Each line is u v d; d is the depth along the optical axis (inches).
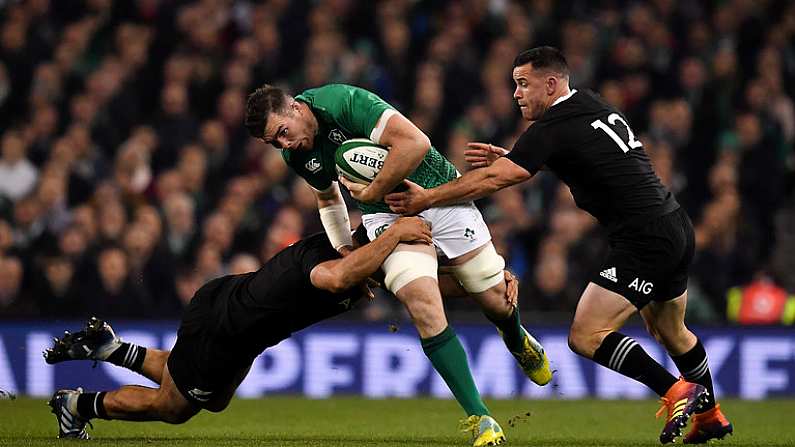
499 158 987.9
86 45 2245.3
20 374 1596.9
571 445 1029.2
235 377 999.6
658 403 1542.8
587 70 2213.3
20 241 1838.1
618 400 1590.8
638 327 1644.9
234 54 2196.1
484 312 1063.6
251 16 2324.1
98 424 1188.5
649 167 1003.3
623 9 2375.7
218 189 1988.2
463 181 979.9
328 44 2143.2
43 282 1691.7
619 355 975.6
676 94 2188.7
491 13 2288.4
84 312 1680.6
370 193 965.2
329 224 1056.2
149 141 2012.8
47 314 1680.6
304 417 1328.7
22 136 2046.0
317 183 1030.4
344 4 2298.2
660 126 2122.3
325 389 1620.3
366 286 983.0
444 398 1595.7
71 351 1012.5
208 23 2230.6
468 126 2042.3
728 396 1627.7
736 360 1630.2
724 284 1850.4
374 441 1054.4
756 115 2161.7
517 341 1085.8
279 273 973.8
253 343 984.3
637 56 2202.3
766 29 2311.8
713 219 1877.5
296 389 1619.1
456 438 1100.5
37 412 1332.4
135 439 1032.8
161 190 1905.8
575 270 1784.0
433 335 956.0
